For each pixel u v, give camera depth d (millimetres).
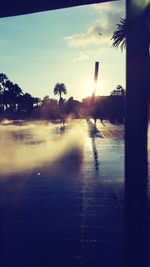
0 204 6820
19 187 8359
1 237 5023
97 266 4051
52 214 6121
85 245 4691
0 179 9383
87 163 11969
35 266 4094
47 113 69500
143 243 2498
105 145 17531
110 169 10727
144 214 2469
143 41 2430
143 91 2426
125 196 2492
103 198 7180
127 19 2469
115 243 4727
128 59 2459
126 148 2463
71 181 9000
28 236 5062
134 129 2434
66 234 5109
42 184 8672
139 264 2508
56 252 4473
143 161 2434
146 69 2441
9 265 4148
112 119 46906
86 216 5973
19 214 6152
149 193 7355
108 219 5785
